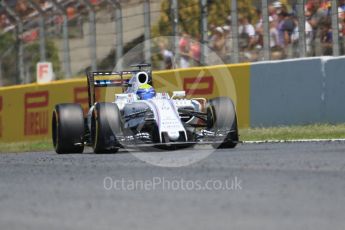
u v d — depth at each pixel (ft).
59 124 126.21
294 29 168.55
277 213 51.26
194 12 178.70
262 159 90.53
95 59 195.93
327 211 51.98
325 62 155.43
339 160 85.10
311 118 158.10
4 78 211.82
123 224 47.52
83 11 197.06
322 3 162.50
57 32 201.46
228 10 175.22
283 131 152.87
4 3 208.44
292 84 160.66
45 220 50.24
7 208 57.16
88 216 51.55
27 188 69.97
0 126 210.18
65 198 61.52
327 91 155.33
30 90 202.49
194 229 45.37
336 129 145.69
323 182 66.23
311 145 114.01
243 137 152.05
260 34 171.94
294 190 62.13
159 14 185.68
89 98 128.88
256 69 166.09
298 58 159.74
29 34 206.80
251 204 55.62
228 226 46.34
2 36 211.20
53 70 204.74
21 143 191.52
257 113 166.40
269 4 169.48
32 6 201.16
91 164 93.66
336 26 160.97
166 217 50.26
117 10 190.08
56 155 123.03
